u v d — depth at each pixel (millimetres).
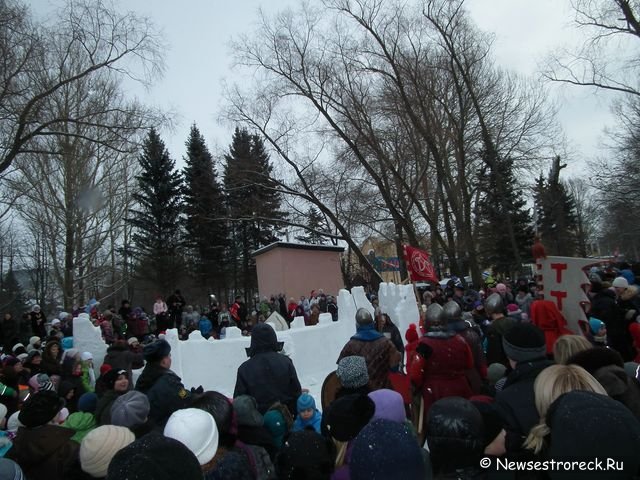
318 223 35312
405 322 11656
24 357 9422
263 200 33969
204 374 10664
